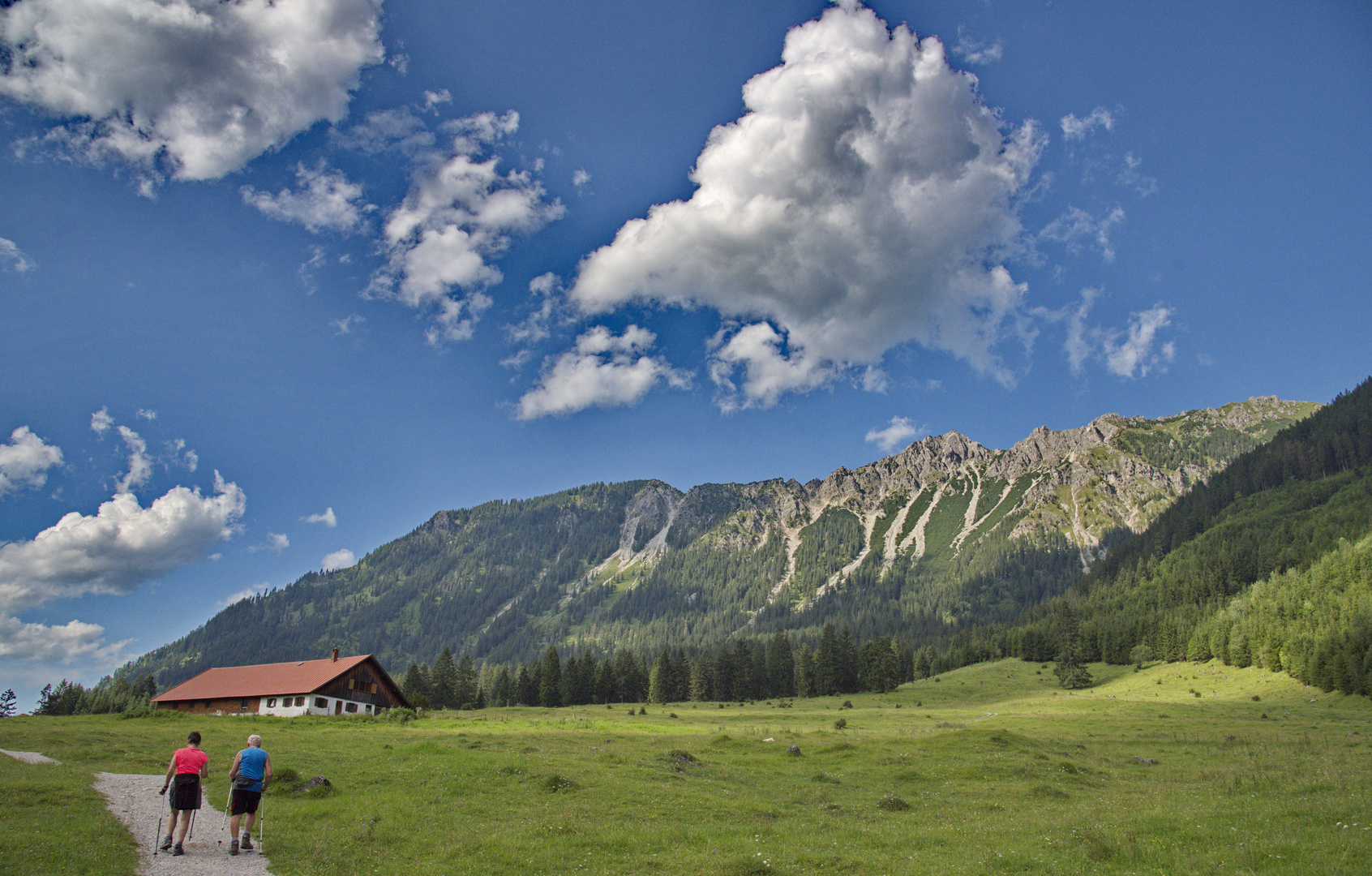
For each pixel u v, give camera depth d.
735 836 26.45
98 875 18.25
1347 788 29.73
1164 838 23.36
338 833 25.03
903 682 199.62
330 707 94.69
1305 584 160.88
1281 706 111.44
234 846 21.56
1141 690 145.00
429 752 45.41
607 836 25.31
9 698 146.50
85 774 32.84
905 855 23.38
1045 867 20.92
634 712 129.00
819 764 49.16
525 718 101.38
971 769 45.03
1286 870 18.34
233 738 52.94
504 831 25.84
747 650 181.75
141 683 179.88
